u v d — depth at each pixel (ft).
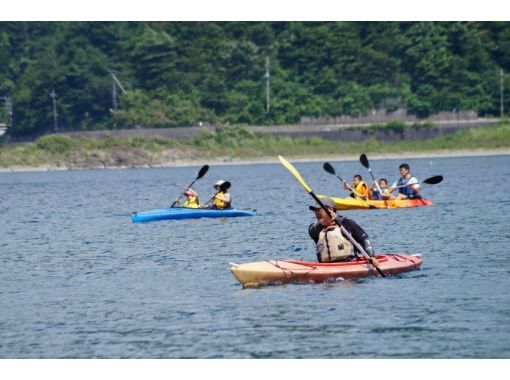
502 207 317.22
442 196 380.78
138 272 188.65
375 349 125.90
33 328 140.67
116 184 610.24
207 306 151.33
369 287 160.97
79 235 265.13
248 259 202.80
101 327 140.36
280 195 430.20
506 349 124.77
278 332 134.51
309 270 164.86
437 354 123.65
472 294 154.81
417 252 204.74
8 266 202.49
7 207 401.49
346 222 168.96
